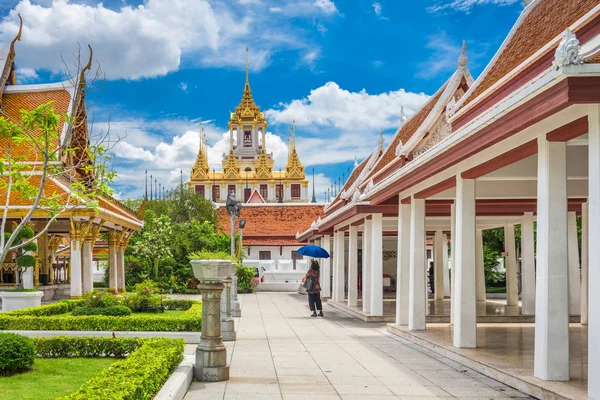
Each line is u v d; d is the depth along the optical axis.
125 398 5.91
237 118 144.00
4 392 7.71
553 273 7.91
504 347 11.34
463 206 11.16
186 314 14.52
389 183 14.20
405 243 15.70
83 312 17.14
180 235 35.53
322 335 14.91
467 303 11.28
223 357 9.18
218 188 130.88
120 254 30.59
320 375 9.52
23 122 10.33
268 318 19.62
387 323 16.70
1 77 26.23
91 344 10.75
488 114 8.17
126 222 27.62
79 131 23.36
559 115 7.68
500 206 18.02
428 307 20.55
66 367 9.60
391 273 35.62
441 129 13.98
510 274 22.25
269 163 140.12
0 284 24.47
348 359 11.10
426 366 10.32
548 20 10.07
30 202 21.70
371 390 8.39
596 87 6.41
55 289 27.61
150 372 7.03
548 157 7.99
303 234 34.47
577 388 7.50
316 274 20.31
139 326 13.44
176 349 9.07
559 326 7.93
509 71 10.22
